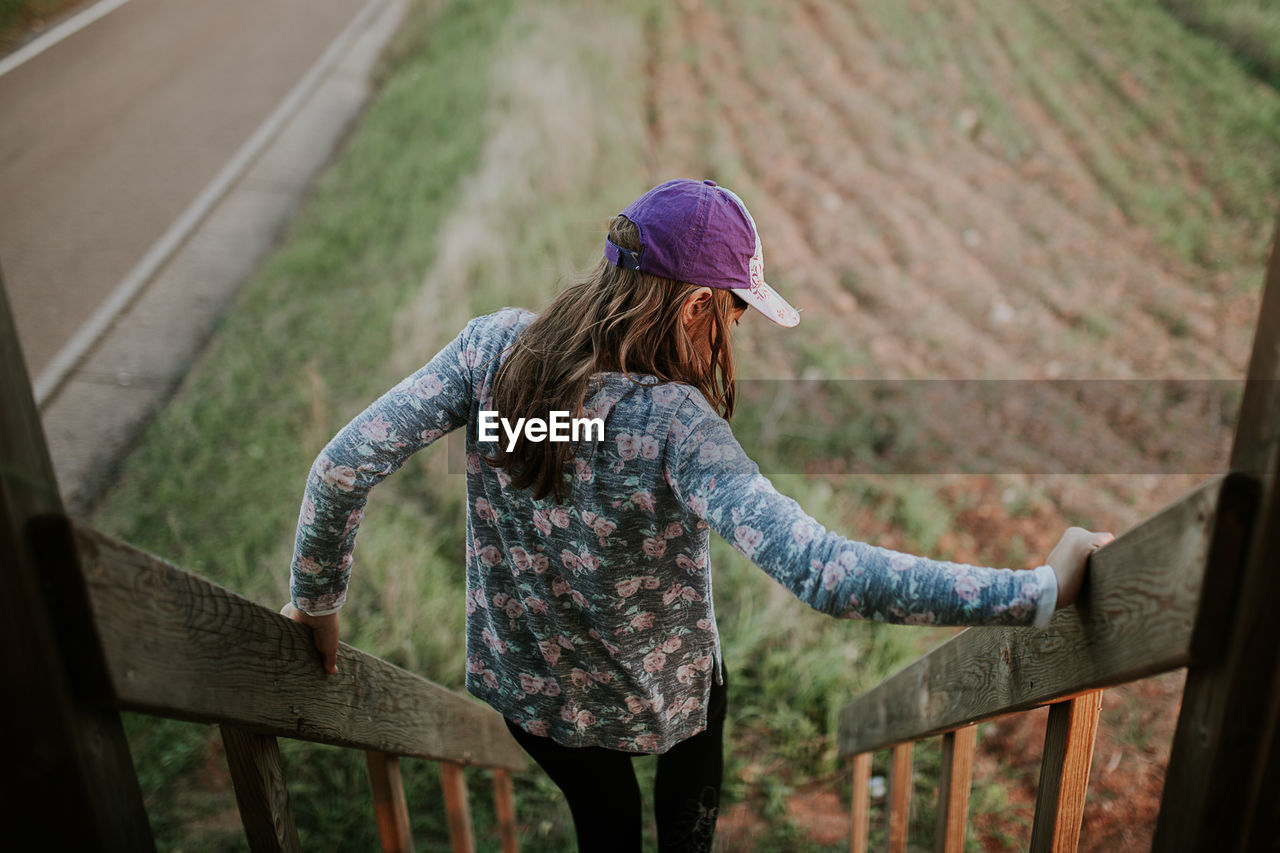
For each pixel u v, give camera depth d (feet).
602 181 20.67
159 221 19.76
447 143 22.36
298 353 15.94
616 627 3.79
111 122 23.91
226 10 31.71
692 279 3.41
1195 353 17.03
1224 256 19.80
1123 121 24.26
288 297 17.43
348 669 4.27
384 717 4.68
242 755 3.63
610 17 27.96
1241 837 2.52
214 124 23.88
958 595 2.72
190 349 15.99
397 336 16.14
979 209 21.27
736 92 25.23
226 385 15.06
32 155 22.25
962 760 4.97
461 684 10.48
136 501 12.72
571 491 3.50
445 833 9.00
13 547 2.26
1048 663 3.33
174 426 14.12
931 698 4.84
